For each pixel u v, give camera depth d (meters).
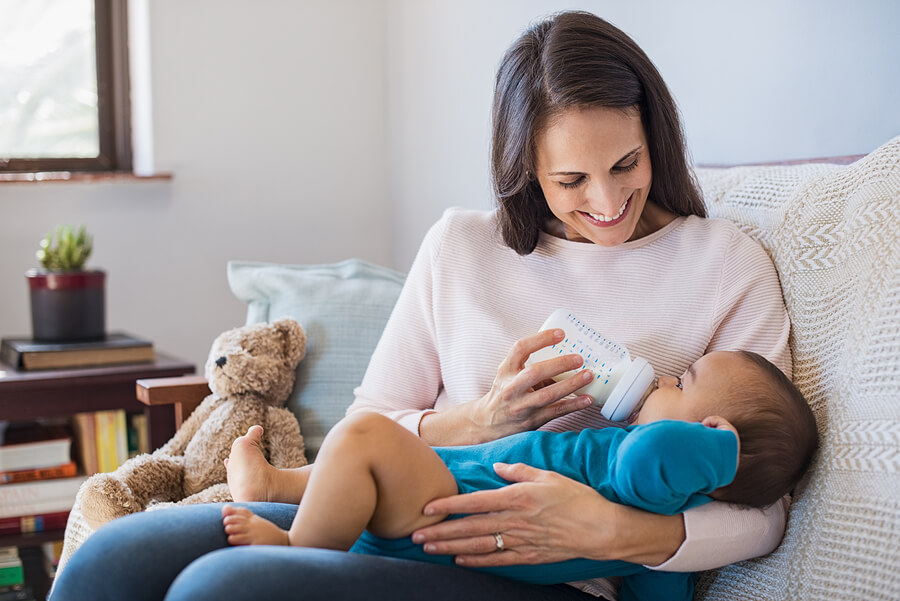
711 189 1.46
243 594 0.83
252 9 2.70
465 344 1.34
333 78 2.81
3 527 2.18
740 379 1.07
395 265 2.89
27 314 2.58
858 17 1.33
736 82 1.56
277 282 1.89
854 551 0.95
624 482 1.00
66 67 2.73
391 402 1.39
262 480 1.22
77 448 2.35
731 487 1.04
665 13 1.71
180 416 1.74
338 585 0.88
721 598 1.12
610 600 1.13
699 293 1.26
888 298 1.04
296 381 1.77
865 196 1.15
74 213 2.60
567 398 1.21
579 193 1.21
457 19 2.38
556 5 1.98
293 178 2.80
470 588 0.97
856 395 1.04
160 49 2.61
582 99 1.15
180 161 2.67
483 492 1.00
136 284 2.67
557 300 1.32
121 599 0.92
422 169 2.64
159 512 1.02
